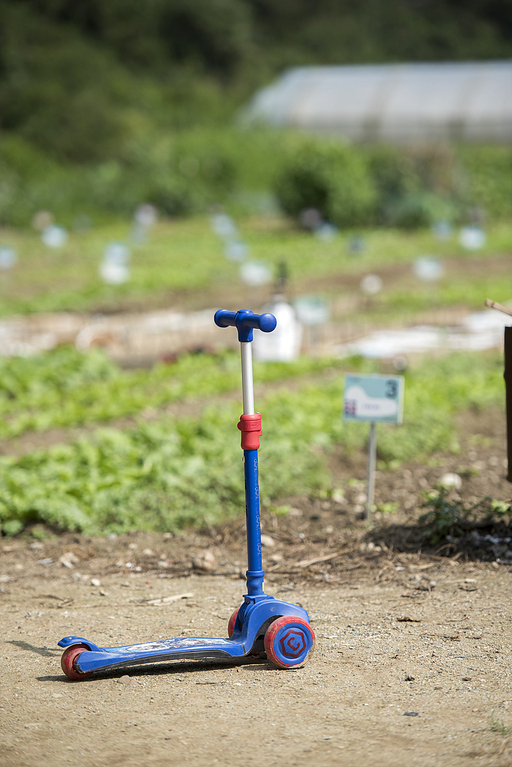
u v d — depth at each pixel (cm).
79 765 368
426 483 907
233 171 4872
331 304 2359
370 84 5747
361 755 369
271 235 3916
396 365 1490
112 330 1942
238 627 492
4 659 504
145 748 383
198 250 3481
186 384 1336
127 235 4038
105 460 895
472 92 5453
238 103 7488
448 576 638
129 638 534
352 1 10094
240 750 378
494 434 1111
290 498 854
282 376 1405
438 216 4053
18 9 7125
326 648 507
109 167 4950
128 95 6725
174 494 809
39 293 2616
